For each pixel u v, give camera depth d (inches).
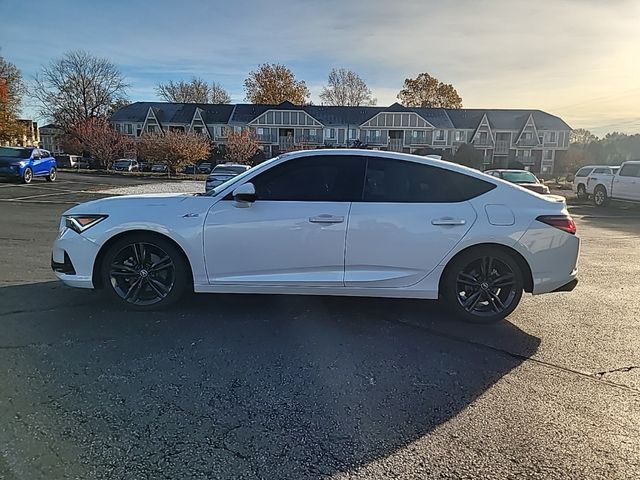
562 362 127.8
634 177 655.1
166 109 2320.4
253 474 79.0
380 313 165.5
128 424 92.4
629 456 85.9
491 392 109.9
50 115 2314.2
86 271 157.9
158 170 1492.4
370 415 98.7
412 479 78.7
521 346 138.9
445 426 95.0
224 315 159.0
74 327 144.3
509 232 152.6
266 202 154.5
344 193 155.5
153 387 107.9
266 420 95.8
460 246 153.3
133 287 159.8
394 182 156.7
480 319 156.7
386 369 121.3
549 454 86.1
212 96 3073.3
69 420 93.1
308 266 154.4
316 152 159.0
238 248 154.5
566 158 2186.3
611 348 138.3
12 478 75.5
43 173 876.0
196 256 155.4
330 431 92.5
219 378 113.5
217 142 2194.9
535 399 106.8
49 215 434.3
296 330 147.3
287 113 2175.2
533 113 2273.6
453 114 2260.1
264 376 115.3
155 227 154.3
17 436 87.1
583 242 357.7
